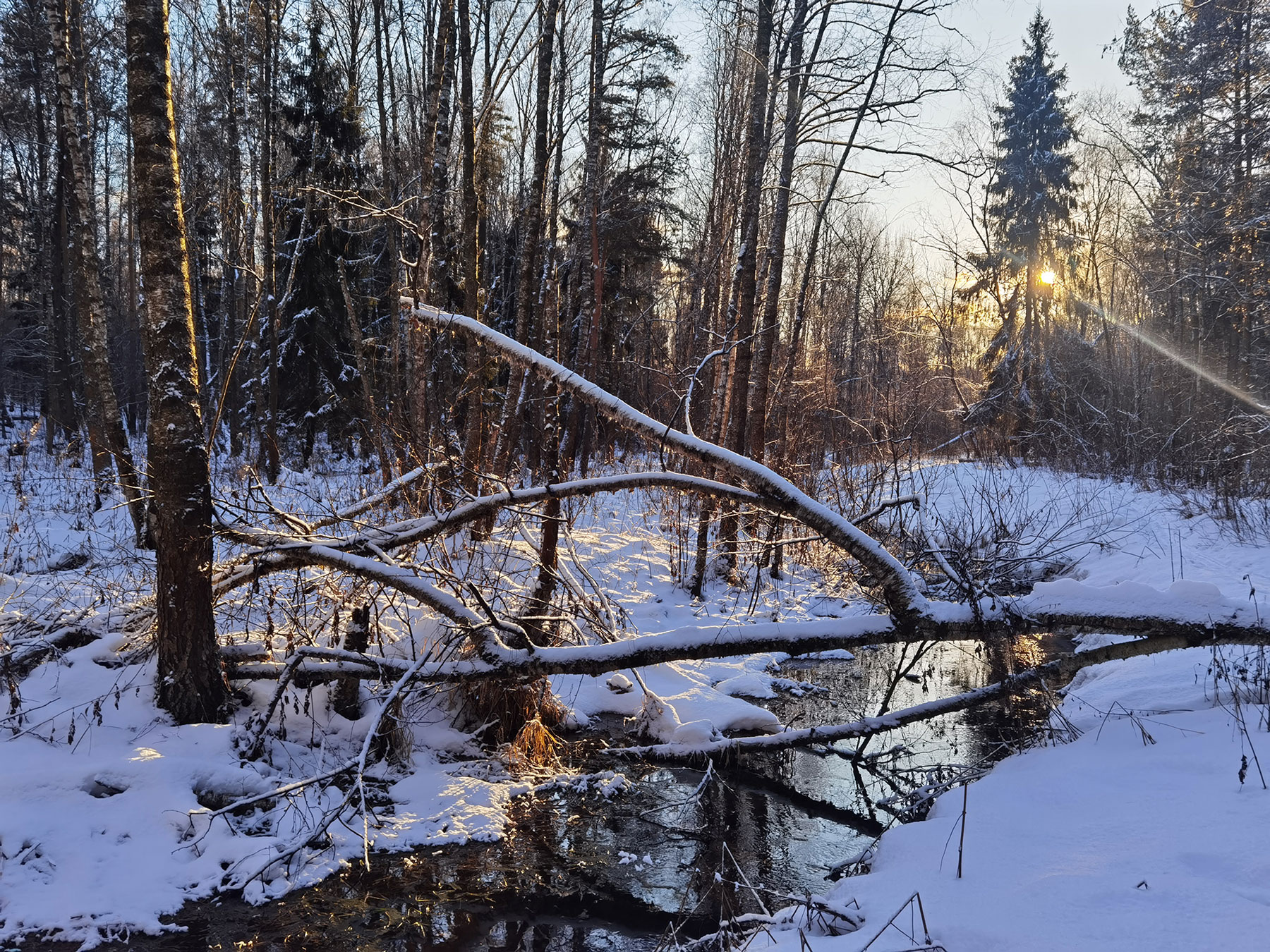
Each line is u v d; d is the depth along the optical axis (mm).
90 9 16906
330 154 19281
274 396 17969
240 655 6301
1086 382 27141
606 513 15219
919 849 4148
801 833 5523
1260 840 3414
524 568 9156
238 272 23781
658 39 16438
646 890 4789
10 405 36812
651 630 9656
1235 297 18547
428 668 5934
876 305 37000
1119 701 6191
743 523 11953
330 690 6477
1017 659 8656
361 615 6523
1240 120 17875
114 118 21859
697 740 6863
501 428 13047
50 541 11195
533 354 6434
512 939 4285
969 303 30859
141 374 32406
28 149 26906
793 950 3432
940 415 30203
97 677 5941
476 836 5285
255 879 4539
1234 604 5727
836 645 6043
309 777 5574
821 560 11531
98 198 33531
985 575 7898
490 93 15258
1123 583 6082
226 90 20578
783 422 14453
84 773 4879
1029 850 3805
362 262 20578
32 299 29844
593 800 5977
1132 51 24234
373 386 18750
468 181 12078
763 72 12344
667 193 25797
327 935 4227
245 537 5988
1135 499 16422
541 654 5910
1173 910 3000
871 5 12008
